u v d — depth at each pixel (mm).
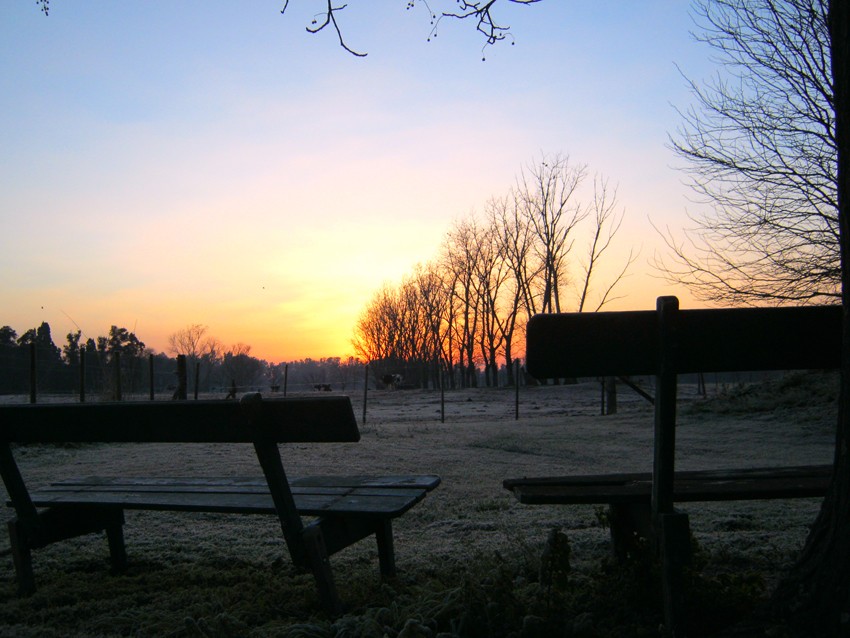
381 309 106812
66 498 4027
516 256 69938
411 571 4086
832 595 2498
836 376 19172
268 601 3512
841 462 2602
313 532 3203
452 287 85062
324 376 141000
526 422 22297
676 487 3057
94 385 27203
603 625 2775
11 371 36094
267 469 3223
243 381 86500
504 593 2877
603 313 2695
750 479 3277
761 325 2727
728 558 3975
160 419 3369
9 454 3854
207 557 4746
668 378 2688
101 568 4547
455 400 43906
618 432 16750
